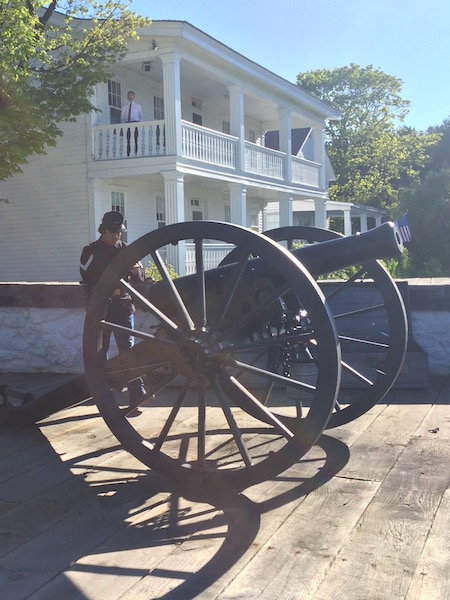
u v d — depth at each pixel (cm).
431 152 5197
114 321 464
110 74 973
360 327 559
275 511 288
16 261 1548
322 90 4528
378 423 424
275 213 2734
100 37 952
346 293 563
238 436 302
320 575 229
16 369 646
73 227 1461
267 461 292
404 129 5269
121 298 463
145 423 444
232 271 355
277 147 2464
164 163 1345
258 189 1892
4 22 757
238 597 218
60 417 474
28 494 319
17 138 867
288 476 332
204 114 1916
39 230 1509
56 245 1491
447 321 566
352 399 486
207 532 270
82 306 616
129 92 1420
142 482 333
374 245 327
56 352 634
